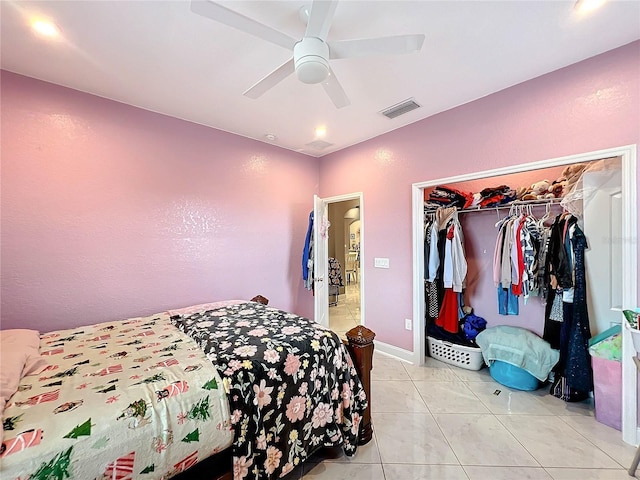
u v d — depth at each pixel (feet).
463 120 8.34
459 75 6.88
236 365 4.51
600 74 6.10
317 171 13.41
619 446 5.75
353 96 7.85
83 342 5.50
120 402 3.49
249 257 10.94
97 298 7.71
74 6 4.73
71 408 3.31
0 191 6.47
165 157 8.87
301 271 12.65
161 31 5.36
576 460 5.40
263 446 4.34
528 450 5.69
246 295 10.86
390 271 10.49
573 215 7.69
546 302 8.43
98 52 5.95
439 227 10.40
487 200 9.63
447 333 10.25
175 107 8.42
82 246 7.48
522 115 7.21
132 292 8.28
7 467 2.62
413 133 9.61
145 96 7.78
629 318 5.42
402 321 10.19
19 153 6.66
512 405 7.31
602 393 6.49
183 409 3.72
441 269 10.20
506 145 7.50
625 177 5.84
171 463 3.54
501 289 9.53
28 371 4.18
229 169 10.36
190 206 9.41
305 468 5.31
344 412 5.55
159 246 8.77
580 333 7.15
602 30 5.38
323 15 3.99
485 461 5.42
